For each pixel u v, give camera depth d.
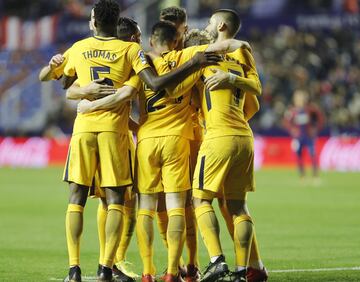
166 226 31.02
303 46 127.12
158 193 29.89
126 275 30.95
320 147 108.50
